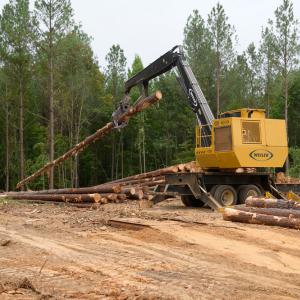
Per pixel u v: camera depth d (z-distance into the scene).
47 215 17.11
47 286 7.45
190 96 19.61
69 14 36.53
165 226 12.91
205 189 18.45
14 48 40.38
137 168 57.38
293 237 11.62
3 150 51.25
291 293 7.19
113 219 14.30
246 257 9.79
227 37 44.00
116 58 53.31
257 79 50.44
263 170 19.56
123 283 7.57
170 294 6.89
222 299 6.71
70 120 50.03
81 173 57.78
